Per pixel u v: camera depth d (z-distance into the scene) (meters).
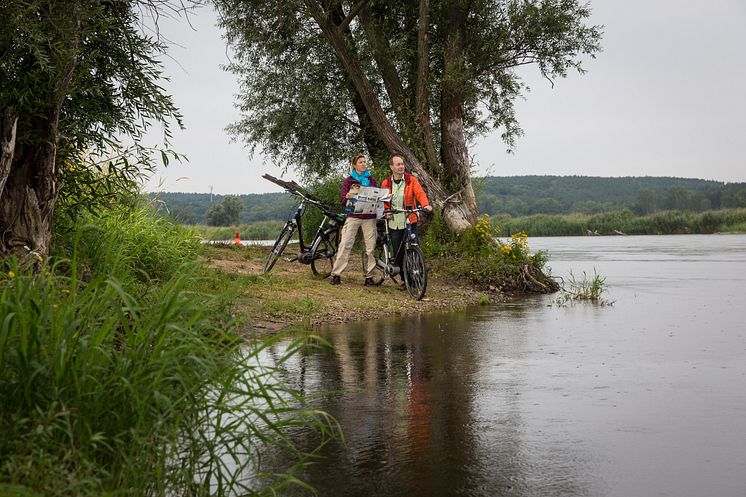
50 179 7.20
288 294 10.79
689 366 6.44
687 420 4.57
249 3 19.95
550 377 5.98
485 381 5.82
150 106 7.42
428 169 18.52
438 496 3.25
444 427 4.43
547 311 11.04
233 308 6.92
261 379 5.80
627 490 3.30
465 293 13.51
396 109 19.44
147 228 9.68
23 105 6.76
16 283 3.17
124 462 2.88
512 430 4.36
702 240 55.97
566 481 3.43
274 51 21.53
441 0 19.09
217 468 3.13
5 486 2.25
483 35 19.66
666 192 154.12
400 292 12.72
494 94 21.33
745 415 4.69
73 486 2.54
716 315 10.30
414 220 12.31
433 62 20.09
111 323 3.22
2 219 6.99
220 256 15.65
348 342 7.83
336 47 18.08
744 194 140.88
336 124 22.59
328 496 3.24
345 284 12.98
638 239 61.47
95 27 6.99
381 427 4.43
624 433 4.27
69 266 7.67
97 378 3.13
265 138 23.28
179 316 3.45
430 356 6.97
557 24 19.17
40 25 6.43
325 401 5.13
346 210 12.80
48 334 3.12
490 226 17.17
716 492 3.27
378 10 20.06
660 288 14.94
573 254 32.12
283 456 3.82
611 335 8.38
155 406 3.08
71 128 7.53
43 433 2.67
